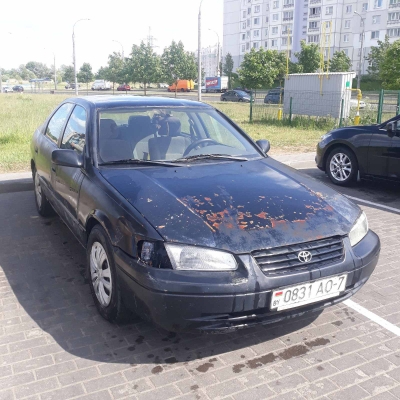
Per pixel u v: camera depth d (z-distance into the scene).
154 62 52.22
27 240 5.16
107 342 3.19
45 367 2.92
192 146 4.15
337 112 17.67
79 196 3.76
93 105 4.34
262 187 3.44
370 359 3.04
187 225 2.88
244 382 2.79
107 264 3.29
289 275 2.82
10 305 3.71
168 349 3.12
